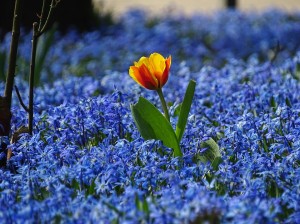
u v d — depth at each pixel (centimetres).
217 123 209
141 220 151
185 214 148
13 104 233
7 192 167
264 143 187
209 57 361
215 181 169
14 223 156
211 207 151
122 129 196
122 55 358
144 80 186
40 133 199
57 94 239
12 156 187
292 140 187
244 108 213
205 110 212
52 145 186
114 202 159
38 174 172
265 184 168
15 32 191
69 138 192
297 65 264
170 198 156
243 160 176
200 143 185
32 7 404
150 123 185
